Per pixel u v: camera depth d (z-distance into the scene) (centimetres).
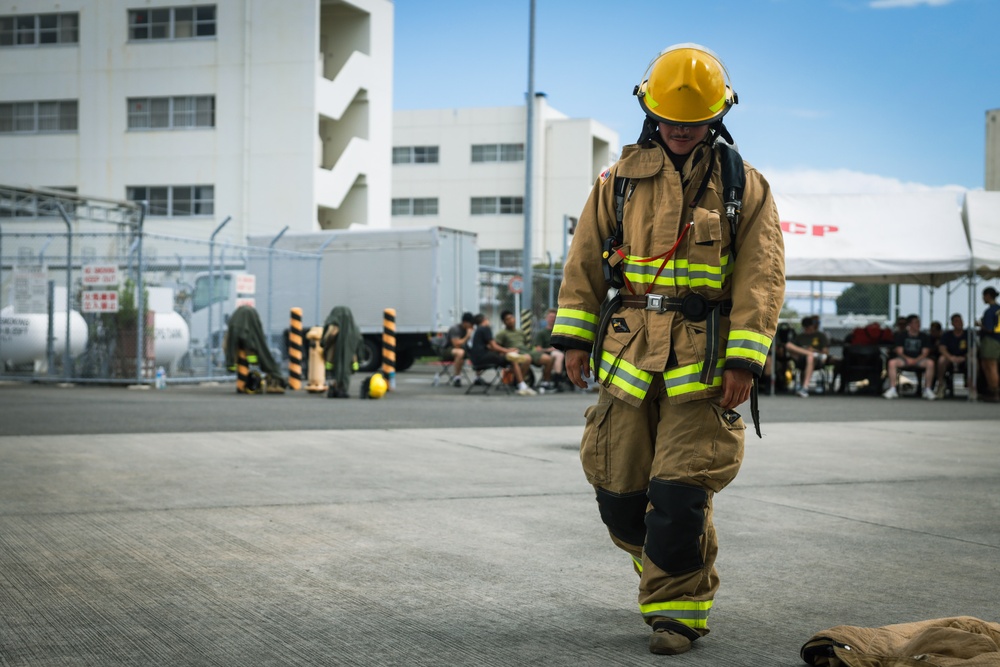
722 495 672
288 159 3778
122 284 2017
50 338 1897
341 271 2566
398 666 320
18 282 1953
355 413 1282
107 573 436
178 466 763
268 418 1184
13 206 1891
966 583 440
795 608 398
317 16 3775
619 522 354
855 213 1731
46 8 3875
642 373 336
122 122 3859
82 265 1984
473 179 6153
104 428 1037
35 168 3906
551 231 6094
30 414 1195
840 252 1692
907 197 1736
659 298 338
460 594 411
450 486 685
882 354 1909
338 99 3950
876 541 528
